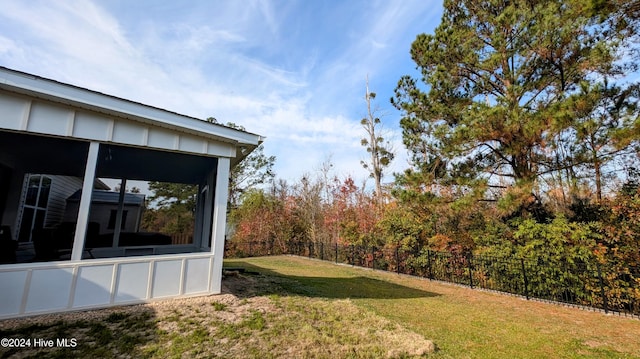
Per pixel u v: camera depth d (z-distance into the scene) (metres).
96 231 8.48
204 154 5.77
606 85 7.30
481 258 8.39
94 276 4.46
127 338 3.61
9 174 7.02
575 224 7.24
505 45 8.37
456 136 7.79
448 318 5.32
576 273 6.68
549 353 3.89
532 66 8.55
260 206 19.67
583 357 3.79
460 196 9.01
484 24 9.59
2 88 4.16
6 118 4.16
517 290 7.54
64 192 9.55
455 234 10.38
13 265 3.96
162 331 3.85
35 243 5.37
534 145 7.52
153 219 9.95
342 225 15.99
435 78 9.53
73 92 4.48
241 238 18.77
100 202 9.34
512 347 4.05
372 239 13.31
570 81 8.07
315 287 7.36
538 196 8.63
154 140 5.29
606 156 7.22
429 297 7.02
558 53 7.61
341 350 3.58
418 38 10.62
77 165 7.42
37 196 8.16
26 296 3.98
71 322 3.95
